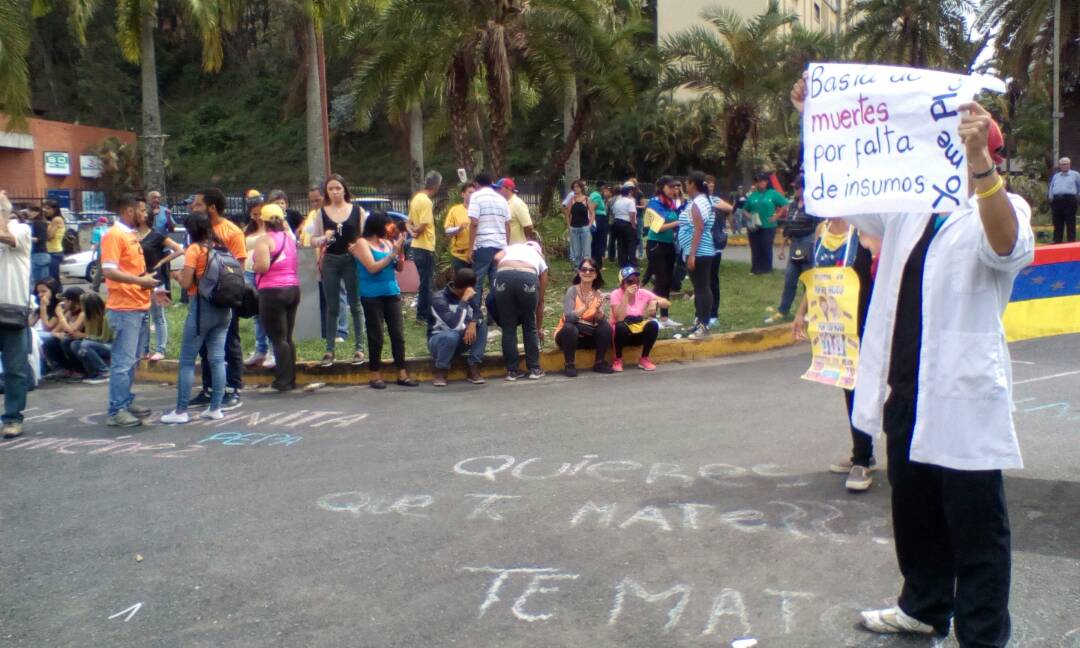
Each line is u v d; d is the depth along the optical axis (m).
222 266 8.05
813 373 5.43
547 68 17.38
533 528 5.24
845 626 3.98
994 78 3.30
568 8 17.16
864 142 3.50
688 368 9.98
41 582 4.75
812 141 3.67
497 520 5.39
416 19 16.86
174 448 7.32
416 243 12.02
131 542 5.26
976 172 3.09
